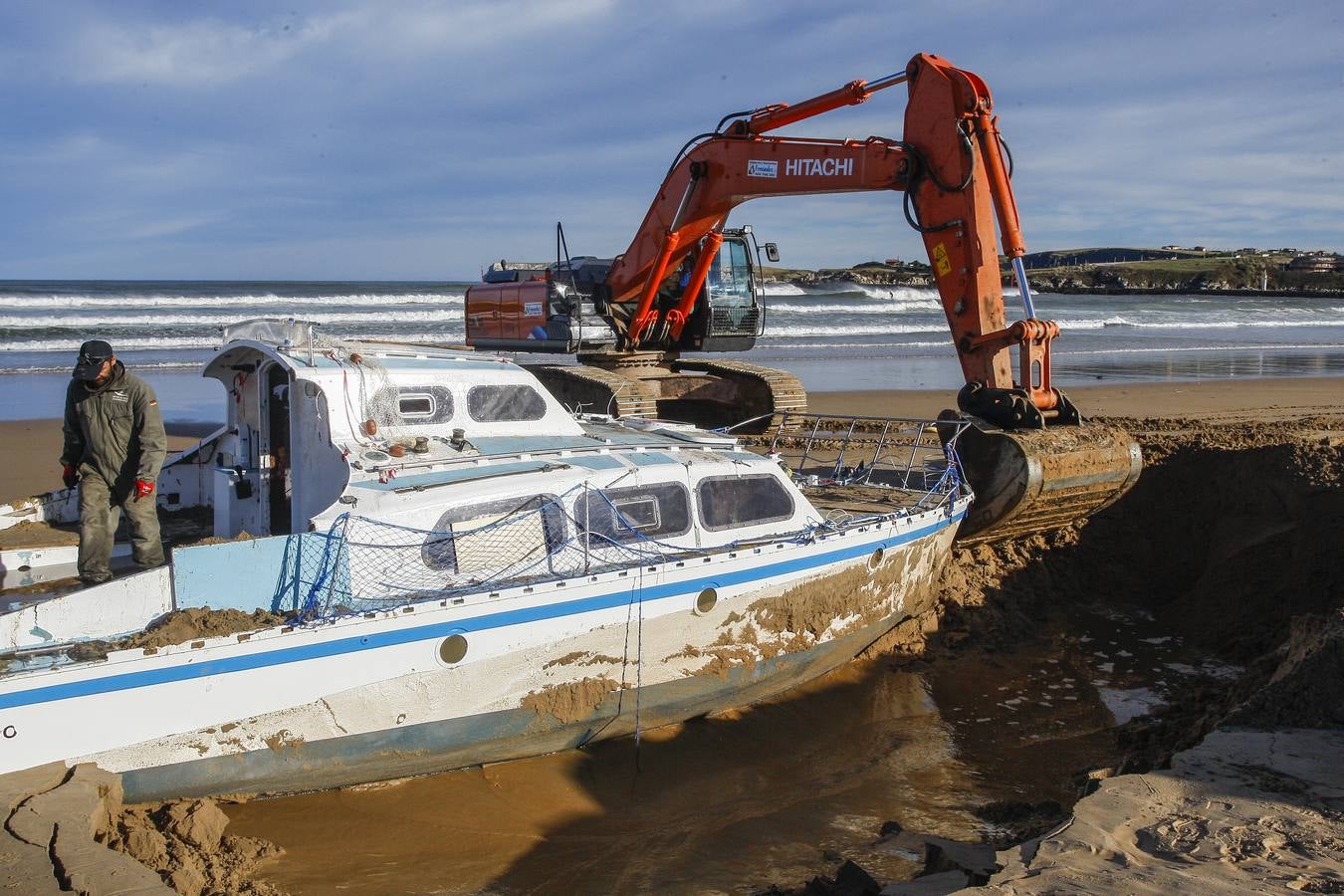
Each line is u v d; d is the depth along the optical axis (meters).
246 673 5.94
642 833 6.43
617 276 15.93
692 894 5.74
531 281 16.83
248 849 5.83
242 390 8.80
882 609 9.06
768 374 16.41
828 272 97.31
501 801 6.72
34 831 4.92
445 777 6.96
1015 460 10.05
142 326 41.28
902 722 8.20
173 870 5.31
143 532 7.26
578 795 6.88
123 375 7.11
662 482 7.70
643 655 7.40
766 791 7.04
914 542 9.18
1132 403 22.28
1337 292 100.81
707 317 16.33
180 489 9.70
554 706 7.07
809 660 8.48
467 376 8.00
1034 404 10.77
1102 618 10.57
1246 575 10.05
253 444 8.85
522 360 28.92
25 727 5.39
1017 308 72.31
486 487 6.97
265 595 6.22
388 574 6.56
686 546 7.75
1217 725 6.66
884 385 27.80
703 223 14.41
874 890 5.24
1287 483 10.46
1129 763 6.72
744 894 5.73
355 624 6.20
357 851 6.04
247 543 6.17
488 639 6.68
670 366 17.39
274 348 7.62
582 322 16.23
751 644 8.00
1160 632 10.26
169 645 5.70
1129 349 39.69
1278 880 4.64
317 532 6.39
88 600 5.80
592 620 7.07
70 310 48.78
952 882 5.12
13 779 5.38
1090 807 5.49
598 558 7.29
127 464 7.22
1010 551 11.11
